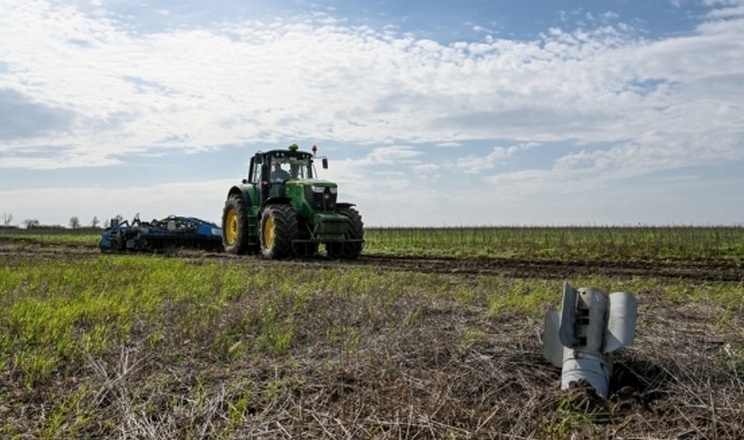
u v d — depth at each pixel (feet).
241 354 17.52
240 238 59.62
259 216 57.52
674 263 49.78
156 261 43.93
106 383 14.57
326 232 52.90
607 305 15.52
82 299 25.34
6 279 31.63
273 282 31.35
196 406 13.47
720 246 70.03
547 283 31.58
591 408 13.62
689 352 16.88
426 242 88.63
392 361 16.20
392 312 22.59
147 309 23.43
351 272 36.11
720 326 20.40
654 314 22.76
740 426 12.40
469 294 27.22
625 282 32.91
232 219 63.05
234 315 21.76
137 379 15.35
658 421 12.92
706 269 43.88
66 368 16.33
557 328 15.89
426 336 18.44
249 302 24.81
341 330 20.33
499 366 16.06
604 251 66.08
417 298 25.58
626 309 15.23
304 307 24.08
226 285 29.60
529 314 22.74
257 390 14.56
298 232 53.42
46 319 20.63
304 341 19.34
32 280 32.30
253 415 13.20
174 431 12.37
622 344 14.69
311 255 57.26
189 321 20.89
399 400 13.26
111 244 63.46
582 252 65.21
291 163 58.39
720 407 13.33
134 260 44.42
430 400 13.52
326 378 15.08
